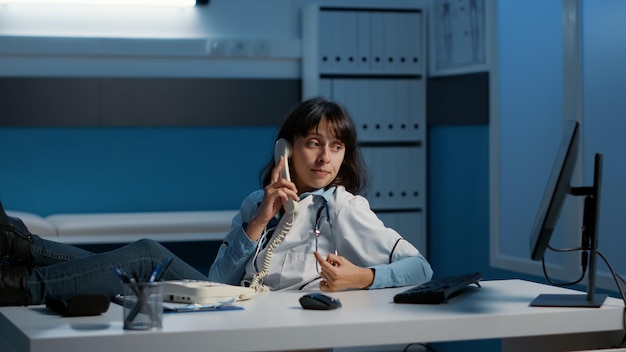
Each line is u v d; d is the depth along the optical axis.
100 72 5.03
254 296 2.08
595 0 3.69
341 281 2.15
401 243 2.36
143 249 2.21
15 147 4.95
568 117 3.88
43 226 4.32
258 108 5.22
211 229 4.47
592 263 1.98
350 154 2.47
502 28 4.47
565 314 1.86
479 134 4.72
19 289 2.01
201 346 1.62
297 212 2.34
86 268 2.12
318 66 5.00
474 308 1.88
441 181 5.18
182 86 5.12
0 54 4.88
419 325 1.75
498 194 4.52
